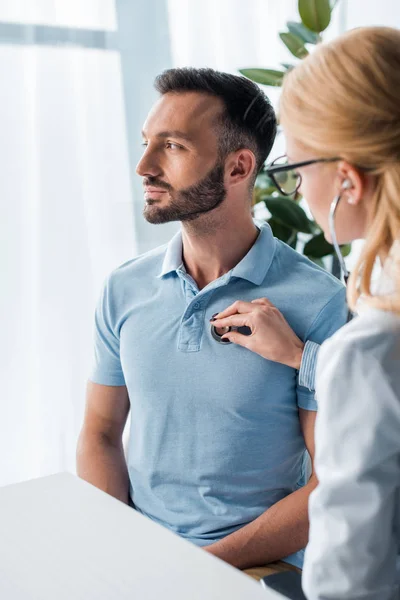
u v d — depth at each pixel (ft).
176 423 4.23
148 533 2.84
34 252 7.41
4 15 6.98
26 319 7.44
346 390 2.45
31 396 7.50
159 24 7.76
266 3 8.37
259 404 4.10
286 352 3.97
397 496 2.45
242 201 4.31
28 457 7.54
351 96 2.61
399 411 2.37
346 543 2.39
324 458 2.49
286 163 3.04
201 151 4.08
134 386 4.36
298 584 2.91
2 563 2.62
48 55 7.22
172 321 4.34
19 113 7.17
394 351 2.43
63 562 2.63
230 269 4.39
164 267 4.46
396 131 2.59
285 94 2.85
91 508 3.05
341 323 4.18
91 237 7.73
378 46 2.65
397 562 2.57
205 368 4.17
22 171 7.26
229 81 4.21
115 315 4.58
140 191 7.90
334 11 8.71
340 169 2.71
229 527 4.12
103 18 7.44
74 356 7.67
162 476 4.27
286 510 3.97
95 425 4.75
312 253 6.64
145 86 7.79
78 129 7.48
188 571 2.56
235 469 4.13
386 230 2.65
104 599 2.39
